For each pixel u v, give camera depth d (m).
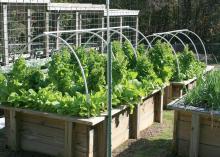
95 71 6.52
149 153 6.62
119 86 6.67
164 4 21.78
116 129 6.66
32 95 6.35
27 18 10.55
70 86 6.68
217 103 6.16
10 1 9.12
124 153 6.59
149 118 7.87
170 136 7.36
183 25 22.48
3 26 9.13
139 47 9.55
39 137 6.46
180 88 8.84
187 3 22.14
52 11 11.61
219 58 18.06
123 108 6.54
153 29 23.19
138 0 22.59
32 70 6.81
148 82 7.39
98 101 6.07
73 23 13.73
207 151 6.24
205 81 6.51
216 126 6.11
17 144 6.62
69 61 7.45
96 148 6.18
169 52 8.96
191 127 6.24
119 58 7.06
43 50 10.78
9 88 6.52
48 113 6.15
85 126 5.96
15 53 10.14
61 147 6.28
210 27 21.92
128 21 16.98
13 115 6.51
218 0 21.58
